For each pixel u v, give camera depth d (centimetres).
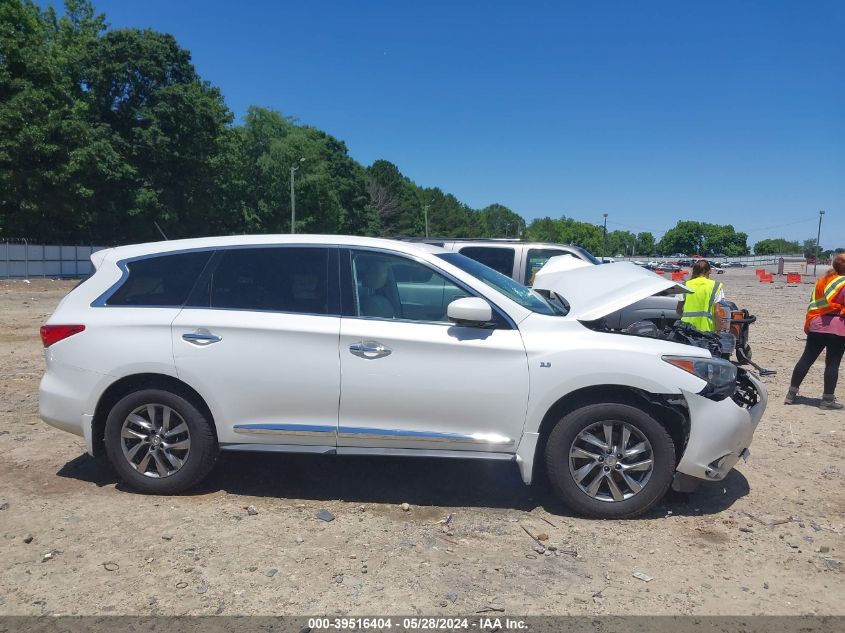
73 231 4053
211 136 4694
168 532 411
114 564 370
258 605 333
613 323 833
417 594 346
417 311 459
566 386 428
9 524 418
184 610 327
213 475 513
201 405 462
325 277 462
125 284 478
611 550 399
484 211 18625
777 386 894
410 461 553
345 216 9131
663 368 425
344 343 443
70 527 416
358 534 414
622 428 434
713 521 443
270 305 459
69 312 477
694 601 345
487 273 498
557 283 557
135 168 4316
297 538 407
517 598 344
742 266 9881
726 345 549
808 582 367
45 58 3609
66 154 3606
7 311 1677
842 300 737
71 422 469
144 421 466
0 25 3497
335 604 335
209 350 450
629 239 17562
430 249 491
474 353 436
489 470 533
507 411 435
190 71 4722
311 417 448
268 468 531
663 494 436
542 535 414
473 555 389
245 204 6175
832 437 648
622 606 338
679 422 437
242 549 391
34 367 912
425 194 14500
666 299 837
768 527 436
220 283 469
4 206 3619
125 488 481
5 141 3372
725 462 438
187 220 4781
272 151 6228
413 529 423
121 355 456
